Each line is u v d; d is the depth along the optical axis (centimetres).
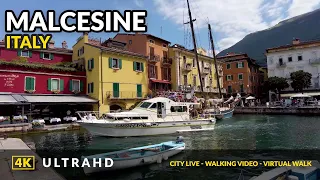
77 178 977
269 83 5450
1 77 2519
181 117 2192
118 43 3762
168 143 1384
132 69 3416
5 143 1503
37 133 2147
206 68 4847
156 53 3953
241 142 1692
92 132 1877
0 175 848
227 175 1003
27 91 2670
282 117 3650
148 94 3519
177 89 4016
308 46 5484
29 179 809
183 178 980
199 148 1490
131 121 1906
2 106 2458
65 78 3033
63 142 1755
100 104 2975
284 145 1570
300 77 5056
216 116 3359
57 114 2844
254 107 4500
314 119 3175
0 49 2862
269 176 635
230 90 5997
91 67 3156
